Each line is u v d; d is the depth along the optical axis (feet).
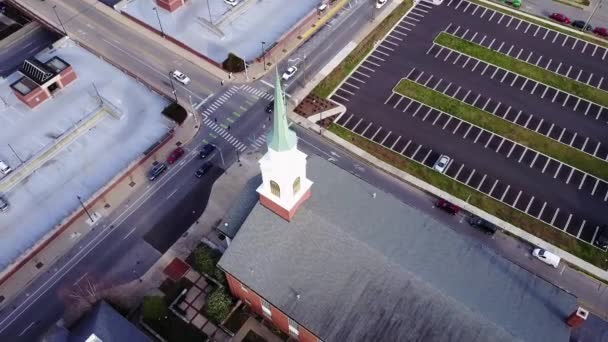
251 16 420.77
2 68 392.06
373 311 212.02
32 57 386.11
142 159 323.98
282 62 383.86
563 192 303.68
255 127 344.08
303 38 399.85
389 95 359.25
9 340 257.96
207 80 374.02
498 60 380.17
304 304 221.25
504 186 307.37
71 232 296.10
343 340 211.41
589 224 289.74
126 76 379.14
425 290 208.95
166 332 256.52
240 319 258.98
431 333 202.69
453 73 372.38
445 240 230.89
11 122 352.28
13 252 289.33
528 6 421.18
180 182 316.60
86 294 269.64
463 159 320.91
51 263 284.41
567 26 403.54
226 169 321.52
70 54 395.34
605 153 322.14
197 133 341.21
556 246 281.33
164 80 375.45
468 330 199.72
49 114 356.18
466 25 407.44
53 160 332.60
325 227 226.79
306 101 356.79
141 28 413.39
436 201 302.25
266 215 234.38
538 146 326.24
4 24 422.82
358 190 244.63
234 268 233.35
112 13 425.28
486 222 287.48
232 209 253.03
